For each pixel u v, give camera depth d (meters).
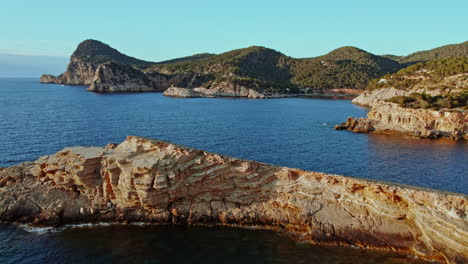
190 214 31.42
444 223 25.09
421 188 28.86
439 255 25.58
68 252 25.83
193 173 31.53
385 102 107.56
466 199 25.14
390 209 28.47
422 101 102.75
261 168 32.31
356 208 29.77
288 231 30.05
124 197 30.94
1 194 32.19
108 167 30.80
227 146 65.56
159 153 31.20
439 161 56.75
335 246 27.69
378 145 70.31
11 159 50.56
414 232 27.36
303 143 70.56
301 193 31.42
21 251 25.86
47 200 31.78
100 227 30.30
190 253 26.03
